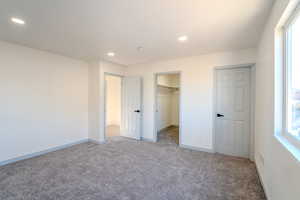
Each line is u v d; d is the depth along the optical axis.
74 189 2.00
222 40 2.57
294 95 1.37
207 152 3.41
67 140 3.76
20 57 2.92
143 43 2.74
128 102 4.61
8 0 1.53
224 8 1.66
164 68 4.02
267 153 1.88
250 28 2.12
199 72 3.51
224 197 1.87
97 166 2.68
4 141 2.74
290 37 1.45
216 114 3.38
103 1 1.55
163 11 1.73
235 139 3.20
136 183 2.16
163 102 5.93
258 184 2.15
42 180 2.21
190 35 2.38
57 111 3.55
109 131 5.46
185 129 3.71
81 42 2.71
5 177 2.28
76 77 3.95
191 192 1.97
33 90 3.12
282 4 1.32
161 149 3.58
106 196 1.87
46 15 1.82
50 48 3.08
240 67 3.11
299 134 1.23
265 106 2.01
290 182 1.15
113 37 2.48
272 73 1.67
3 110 2.72
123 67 4.69
